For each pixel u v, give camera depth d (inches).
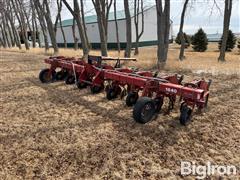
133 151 196.7
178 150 199.5
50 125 242.2
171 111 276.1
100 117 260.4
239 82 418.9
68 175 169.2
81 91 353.7
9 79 443.8
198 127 239.3
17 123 247.8
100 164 180.5
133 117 238.7
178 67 557.9
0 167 177.2
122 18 1961.1
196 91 220.5
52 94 342.6
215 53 1382.9
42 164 180.7
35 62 668.1
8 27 1814.7
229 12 776.9
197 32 1593.3
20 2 1374.3
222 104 306.3
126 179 165.3
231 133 228.4
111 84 313.7
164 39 597.6
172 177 167.6
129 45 738.2
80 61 378.9
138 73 295.3
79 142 208.7
